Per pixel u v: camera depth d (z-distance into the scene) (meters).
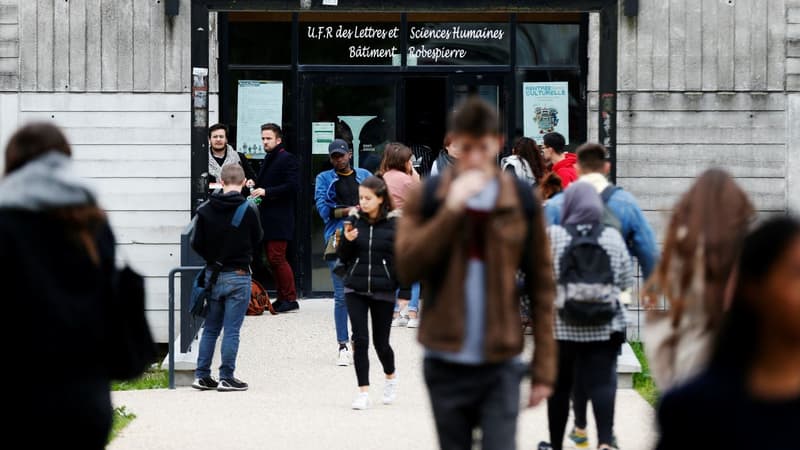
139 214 20.59
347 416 14.01
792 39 20.59
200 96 17.50
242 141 20.89
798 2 20.58
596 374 10.84
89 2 20.55
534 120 21.06
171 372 15.91
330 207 17.27
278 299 19.98
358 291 14.25
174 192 20.56
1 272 6.93
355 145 21.08
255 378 16.31
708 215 8.12
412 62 21.05
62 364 7.00
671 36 20.61
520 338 7.75
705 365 4.86
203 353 15.65
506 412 7.71
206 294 15.46
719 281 7.97
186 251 16.56
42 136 7.30
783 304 4.68
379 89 21.06
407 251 7.52
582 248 10.66
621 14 20.50
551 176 13.53
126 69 20.59
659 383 8.10
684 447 4.70
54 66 20.58
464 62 21.05
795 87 20.59
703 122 20.66
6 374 6.96
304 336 18.50
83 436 7.07
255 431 13.20
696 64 20.61
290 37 20.92
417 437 12.91
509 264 7.67
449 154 18.12
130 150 20.59
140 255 20.61
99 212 7.29
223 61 20.83
